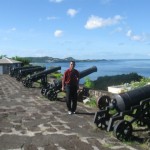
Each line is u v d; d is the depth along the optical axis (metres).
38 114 12.53
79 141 8.70
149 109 9.66
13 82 31.11
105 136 9.20
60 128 10.13
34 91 21.92
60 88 17.05
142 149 8.04
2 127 10.23
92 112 13.06
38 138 8.97
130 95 9.57
